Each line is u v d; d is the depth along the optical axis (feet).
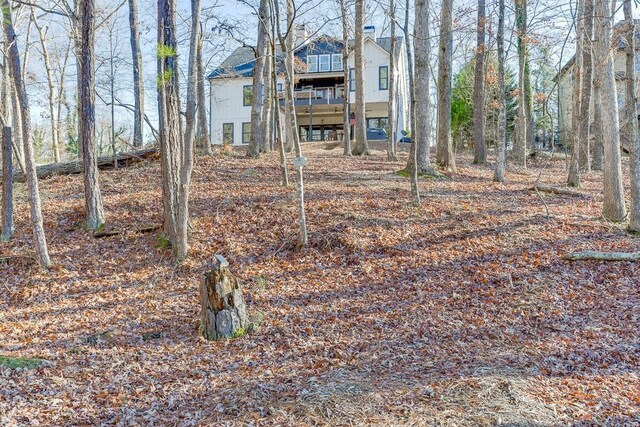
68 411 14.60
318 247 29.68
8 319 22.54
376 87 100.27
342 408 13.64
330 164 54.85
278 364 17.80
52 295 25.20
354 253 28.86
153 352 19.24
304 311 22.91
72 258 29.04
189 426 13.41
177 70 29.78
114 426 13.74
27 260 28.27
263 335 20.53
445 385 14.85
